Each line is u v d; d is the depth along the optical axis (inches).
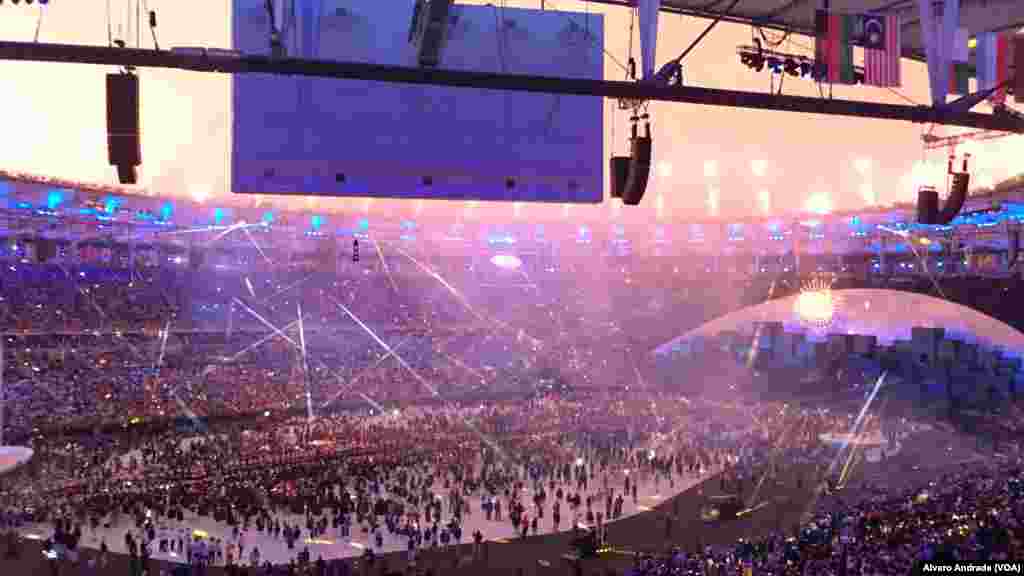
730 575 856.3
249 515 1364.4
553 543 1257.4
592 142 746.8
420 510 1441.9
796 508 1401.3
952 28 694.5
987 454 1749.5
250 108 691.4
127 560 1128.8
